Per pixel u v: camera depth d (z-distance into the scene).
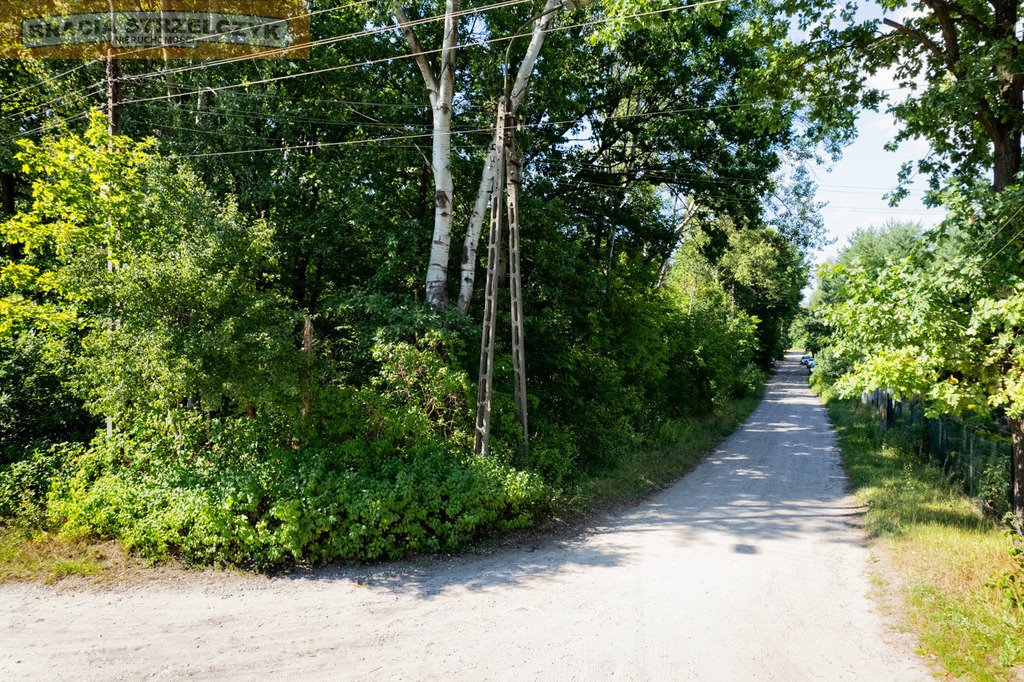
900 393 8.86
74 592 6.87
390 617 6.38
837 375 32.41
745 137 19.92
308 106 16.45
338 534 8.10
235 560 7.74
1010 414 7.55
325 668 5.26
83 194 9.23
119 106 10.69
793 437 21.52
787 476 14.67
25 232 9.24
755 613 6.47
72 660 5.34
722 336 28.19
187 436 9.08
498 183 11.69
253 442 9.08
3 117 14.48
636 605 6.68
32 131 14.08
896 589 7.16
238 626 6.12
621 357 18.77
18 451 10.41
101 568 7.50
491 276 11.43
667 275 40.69
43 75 14.93
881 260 9.29
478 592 7.10
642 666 5.32
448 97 14.04
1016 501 9.48
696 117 19.75
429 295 13.88
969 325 8.12
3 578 7.11
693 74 20.09
